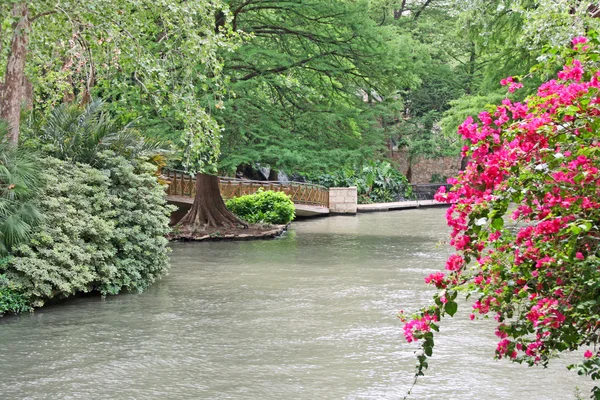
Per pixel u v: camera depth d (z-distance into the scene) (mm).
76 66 17656
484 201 4035
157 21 20469
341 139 27578
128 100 20094
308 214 39906
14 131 14320
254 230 27781
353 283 15703
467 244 4281
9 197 12852
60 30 16641
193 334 10906
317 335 10805
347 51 26438
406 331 4367
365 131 28562
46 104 19266
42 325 11547
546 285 4164
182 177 31438
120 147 16297
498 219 3951
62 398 7855
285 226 30219
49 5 14625
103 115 16453
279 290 14859
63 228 13797
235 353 9766
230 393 8016
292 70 26750
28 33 14609
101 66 17703
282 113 27172
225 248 23375
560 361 9359
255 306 13125
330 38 26266
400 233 28750
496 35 26812
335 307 12977
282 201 32125
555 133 3998
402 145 53281
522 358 4457
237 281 16141
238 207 31672
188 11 15766
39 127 16047
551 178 3916
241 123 24594
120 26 15656
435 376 8656
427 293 14320
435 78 49281
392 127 51750
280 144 25234
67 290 13070
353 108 27234
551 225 3922
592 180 3916
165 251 16094
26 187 12844
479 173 4219
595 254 4047
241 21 27188
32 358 9508
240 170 43781
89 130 15914
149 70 16094
